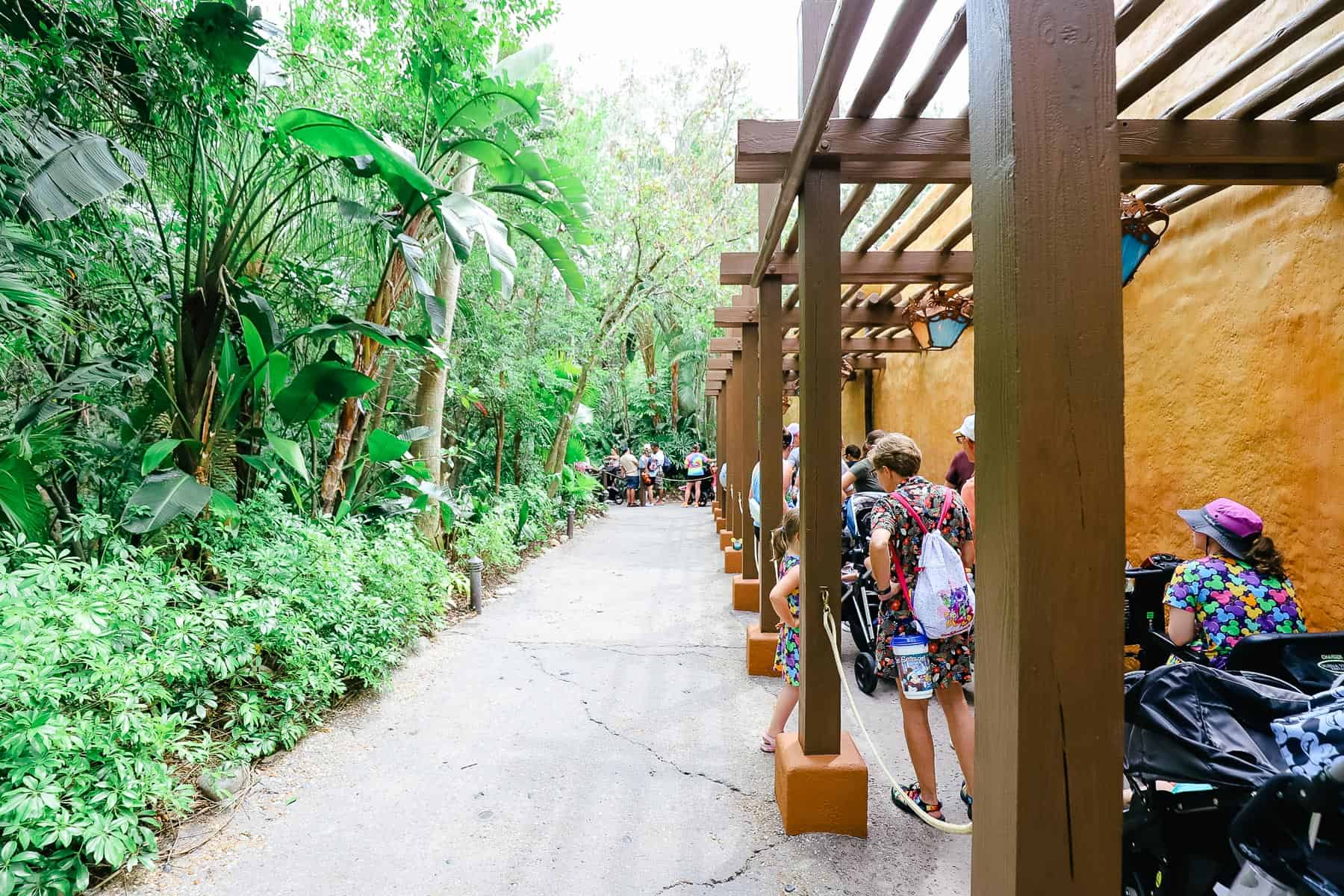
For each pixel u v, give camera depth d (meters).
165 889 2.67
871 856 2.87
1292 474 3.22
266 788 3.45
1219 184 3.35
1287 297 3.23
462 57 5.79
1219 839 1.80
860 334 9.34
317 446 6.66
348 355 7.11
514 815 3.21
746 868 2.81
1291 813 1.35
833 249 2.87
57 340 4.83
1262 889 1.39
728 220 13.38
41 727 2.49
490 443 12.26
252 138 5.35
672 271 12.86
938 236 7.14
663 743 3.98
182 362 4.88
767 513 5.15
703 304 13.59
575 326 12.83
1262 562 2.61
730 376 10.27
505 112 6.04
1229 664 2.37
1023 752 1.07
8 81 3.76
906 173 2.93
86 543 4.25
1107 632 1.07
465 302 8.87
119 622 3.15
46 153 3.64
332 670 4.28
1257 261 3.41
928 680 3.00
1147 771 1.83
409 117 6.37
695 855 2.90
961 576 2.97
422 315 7.56
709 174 13.63
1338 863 1.30
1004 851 1.12
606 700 4.63
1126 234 2.93
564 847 2.96
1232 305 3.56
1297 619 2.51
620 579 8.74
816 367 2.96
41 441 4.08
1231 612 2.53
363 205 5.82
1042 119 1.06
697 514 17.73
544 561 10.05
